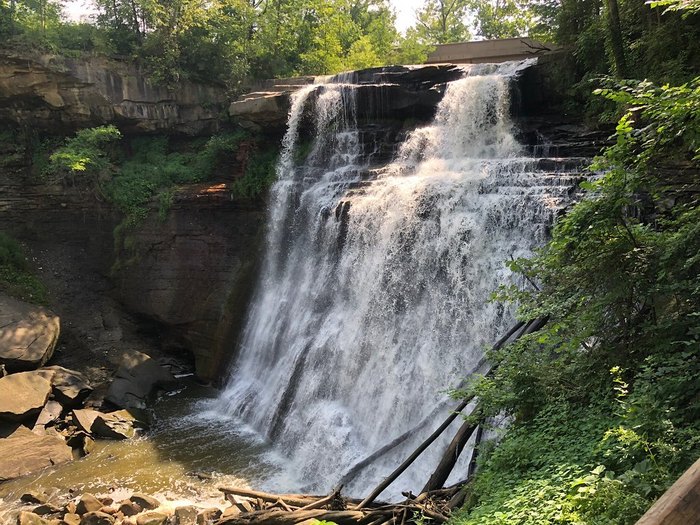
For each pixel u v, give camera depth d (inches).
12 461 522.3
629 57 601.0
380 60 1614.2
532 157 669.9
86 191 922.7
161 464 529.3
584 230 268.7
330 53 1307.8
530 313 304.3
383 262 613.6
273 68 1186.0
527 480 247.6
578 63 705.0
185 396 737.0
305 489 477.1
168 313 843.4
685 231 261.7
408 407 514.3
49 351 726.5
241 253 834.8
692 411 227.3
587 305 286.5
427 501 320.5
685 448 193.9
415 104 807.1
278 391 633.6
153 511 418.0
